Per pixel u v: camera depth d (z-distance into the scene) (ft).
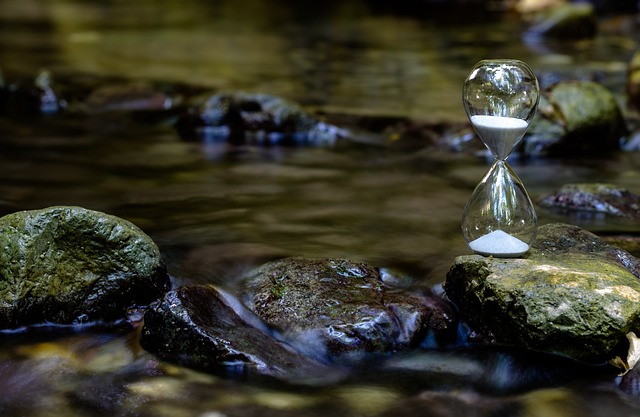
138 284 4.47
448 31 13.50
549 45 11.80
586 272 4.29
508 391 4.12
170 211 5.34
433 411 4.02
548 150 6.33
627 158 6.32
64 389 4.09
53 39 12.37
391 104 7.83
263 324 4.37
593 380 4.15
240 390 4.09
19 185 5.69
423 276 4.68
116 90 8.04
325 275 4.57
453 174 5.99
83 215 4.44
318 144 6.64
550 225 4.75
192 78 9.14
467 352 4.30
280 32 13.56
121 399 4.04
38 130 6.86
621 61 10.32
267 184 5.79
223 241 4.97
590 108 6.38
